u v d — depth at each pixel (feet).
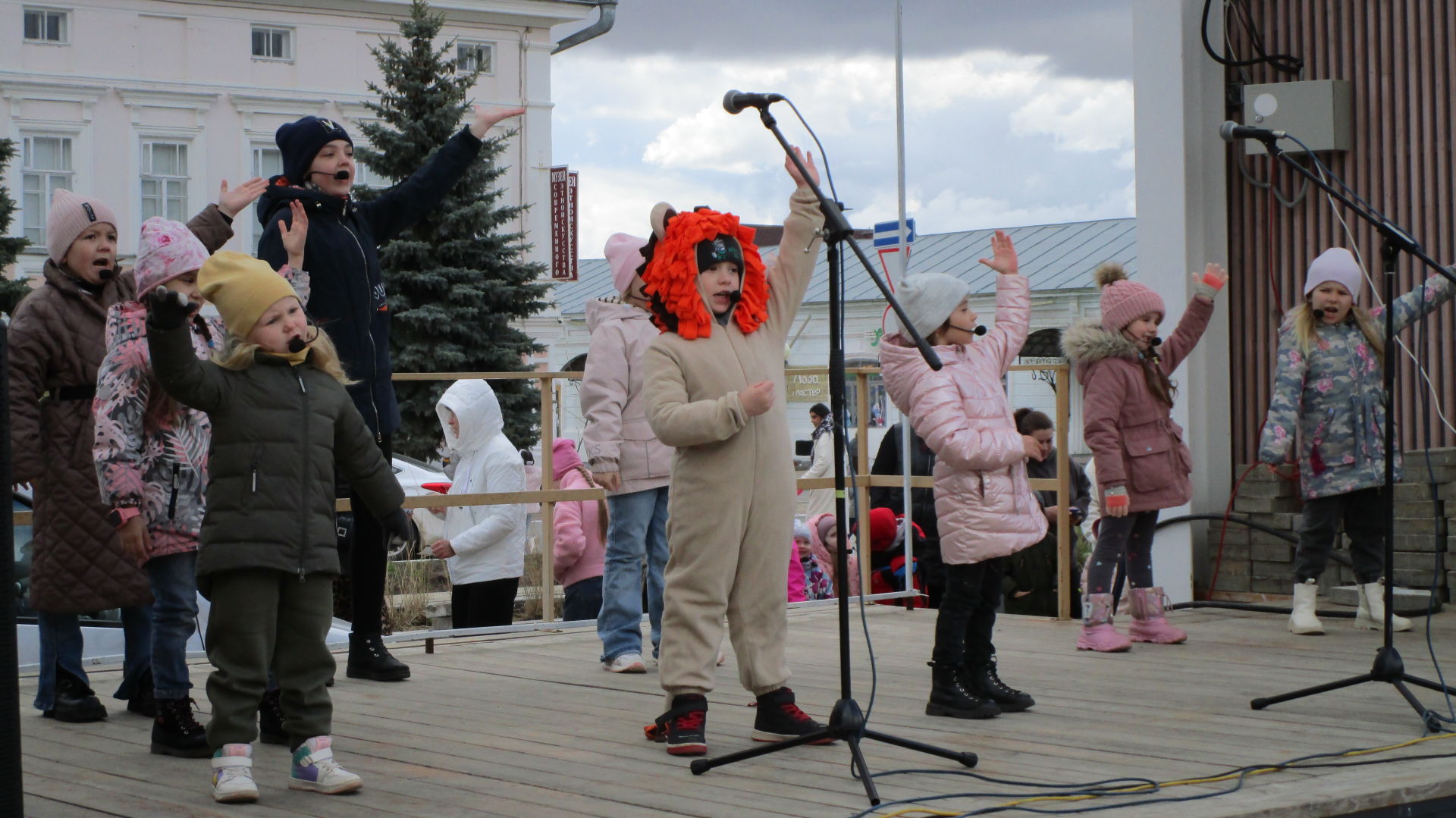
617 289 17.01
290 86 87.71
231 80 86.28
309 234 15.08
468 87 66.33
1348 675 16.42
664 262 12.59
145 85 84.43
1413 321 19.65
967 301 14.11
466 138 16.16
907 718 14.06
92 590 13.50
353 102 88.84
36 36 82.64
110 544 13.56
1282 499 22.77
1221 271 19.19
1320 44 23.26
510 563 20.63
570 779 11.50
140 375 12.14
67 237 13.50
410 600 28.94
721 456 12.45
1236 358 23.81
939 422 13.65
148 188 85.05
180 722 12.56
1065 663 17.42
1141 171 24.21
